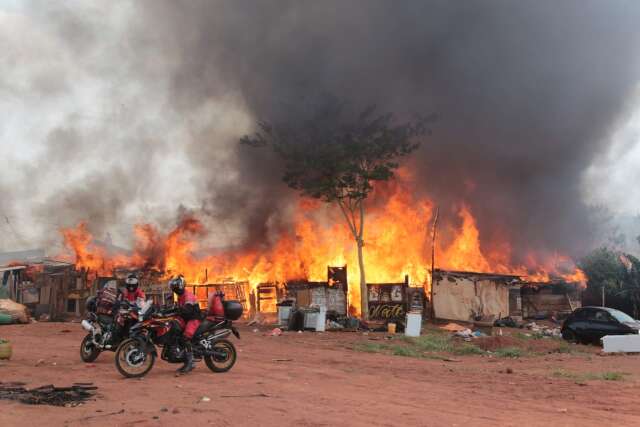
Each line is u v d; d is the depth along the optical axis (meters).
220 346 11.23
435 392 9.79
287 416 7.17
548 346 21.41
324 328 25.84
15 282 36.69
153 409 7.43
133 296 12.61
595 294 39.81
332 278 31.41
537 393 9.91
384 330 26.56
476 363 16.06
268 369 12.12
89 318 12.66
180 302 10.87
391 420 7.16
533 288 35.44
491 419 7.46
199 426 6.53
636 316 38.16
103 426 6.45
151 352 10.43
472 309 30.91
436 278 31.34
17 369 10.85
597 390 10.24
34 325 24.02
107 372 10.86
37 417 6.81
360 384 10.48
